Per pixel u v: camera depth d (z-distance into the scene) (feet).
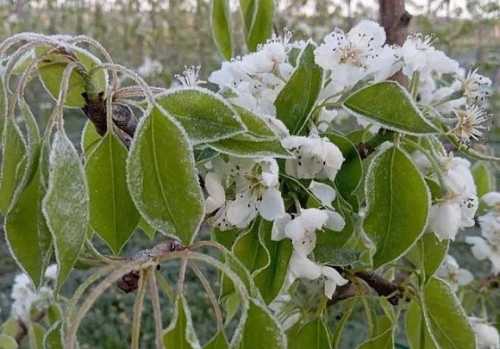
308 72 0.70
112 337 2.80
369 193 0.66
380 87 0.66
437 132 0.64
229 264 0.55
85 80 0.60
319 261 0.69
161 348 0.47
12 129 0.57
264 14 0.95
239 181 0.65
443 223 0.69
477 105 0.79
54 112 0.55
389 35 0.89
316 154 0.66
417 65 0.72
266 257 0.67
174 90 0.56
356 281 0.78
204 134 0.56
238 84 0.74
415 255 0.78
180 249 0.55
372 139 0.74
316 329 0.77
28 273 0.56
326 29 3.70
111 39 4.68
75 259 0.50
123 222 0.62
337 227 0.68
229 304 0.72
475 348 0.72
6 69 0.57
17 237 0.55
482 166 1.05
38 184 0.55
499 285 1.12
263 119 0.58
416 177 0.65
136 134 0.52
